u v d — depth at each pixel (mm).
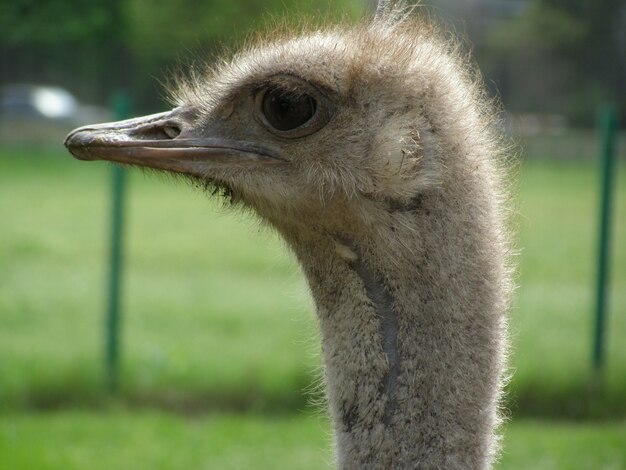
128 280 26031
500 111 7527
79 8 57531
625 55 69312
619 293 22891
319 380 7930
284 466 14648
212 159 6953
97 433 15578
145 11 50062
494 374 6660
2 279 26109
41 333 20250
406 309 6641
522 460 14766
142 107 56906
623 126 65688
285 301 23297
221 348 19078
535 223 36562
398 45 6816
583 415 16844
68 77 60469
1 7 57562
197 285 25406
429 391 6582
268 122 6895
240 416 16656
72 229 34875
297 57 6801
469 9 69062
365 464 6688
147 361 18031
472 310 6594
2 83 60812
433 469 6547
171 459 14711
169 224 35062
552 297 23625
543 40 69688
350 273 6793
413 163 6629
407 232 6637
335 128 6766
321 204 6770
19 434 15438
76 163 51188
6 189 43750
